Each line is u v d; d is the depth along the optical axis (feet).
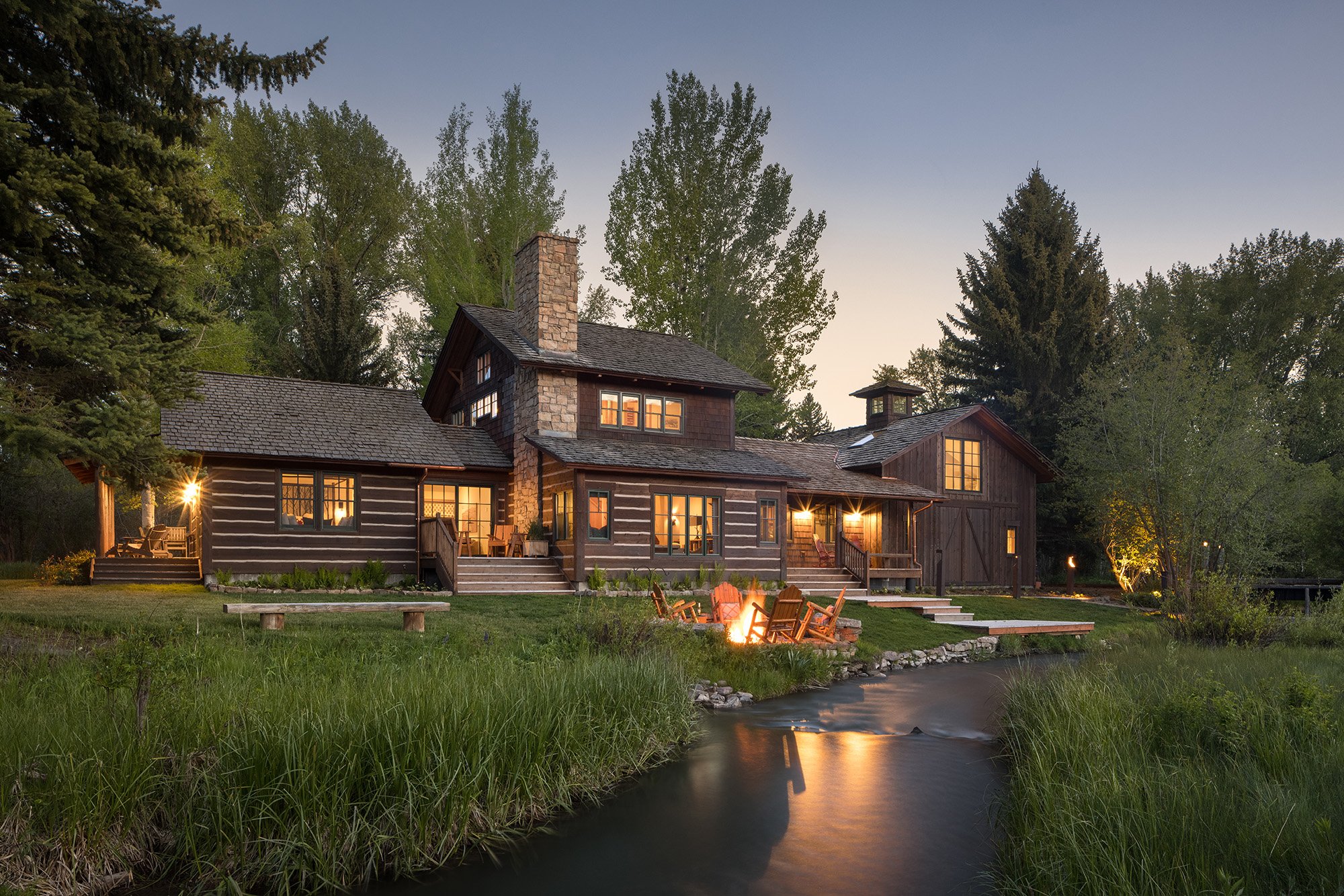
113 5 31.12
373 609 39.96
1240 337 144.15
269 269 125.59
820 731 33.45
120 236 31.83
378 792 19.39
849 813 23.08
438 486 76.33
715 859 19.67
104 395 32.63
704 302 111.65
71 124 29.53
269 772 18.99
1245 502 83.61
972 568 97.45
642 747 28.58
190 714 21.06
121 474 32.78
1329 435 129.18
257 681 26.73
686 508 73.61
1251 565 83.51
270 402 69.56
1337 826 15.53
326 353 97.96
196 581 62.03
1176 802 17.08
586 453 68.59
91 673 24.47
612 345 80.79
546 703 25.48
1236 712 22.81
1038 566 124.16
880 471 92.58
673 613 50.62
